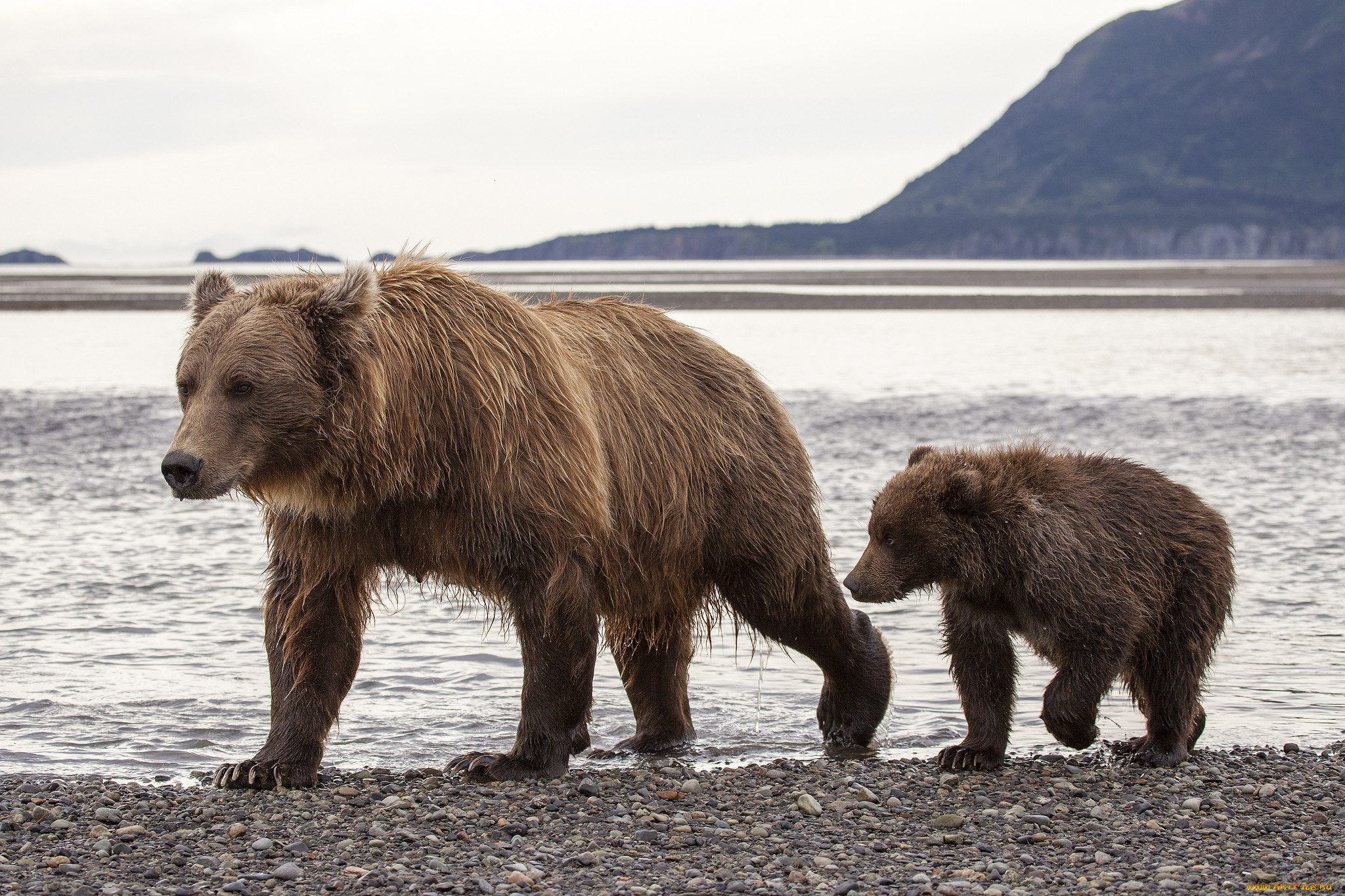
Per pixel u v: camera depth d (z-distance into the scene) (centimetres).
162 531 1338
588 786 650
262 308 591
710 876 529
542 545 629
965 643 731
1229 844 573
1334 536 1266
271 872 528
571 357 680
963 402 2367
